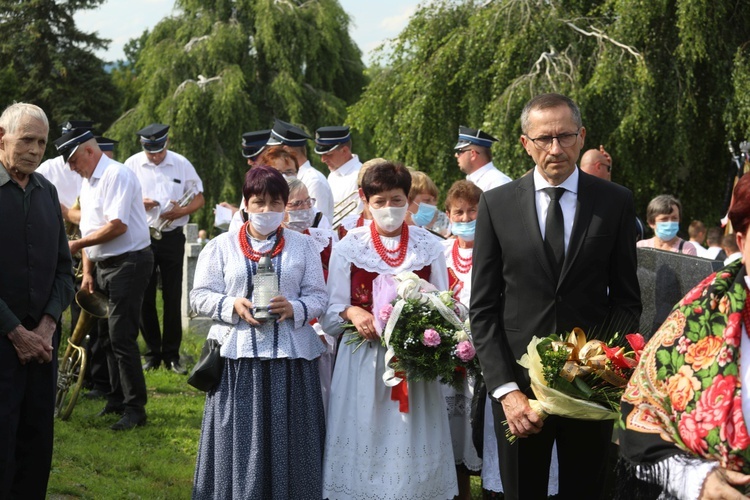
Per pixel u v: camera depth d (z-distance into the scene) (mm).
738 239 2559
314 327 5238
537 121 3756
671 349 2539
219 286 4723
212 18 26172
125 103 37219
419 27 16234
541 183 3848
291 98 24703
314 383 4664
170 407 7379
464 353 4352
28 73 37938
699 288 2572
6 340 4348
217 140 23719
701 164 14797
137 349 6785
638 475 2600
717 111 14000
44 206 4633
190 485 5562
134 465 5863
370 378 4562
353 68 27938
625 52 14023
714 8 13602
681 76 13883
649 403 2596
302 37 25547
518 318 3814
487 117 14094
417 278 4547
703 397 2439
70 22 38781
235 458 4477
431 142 15703
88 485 5379
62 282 4734
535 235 3785
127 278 6672
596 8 15047
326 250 5250
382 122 16672
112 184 6645
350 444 4551
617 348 3484
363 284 4688
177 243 8750
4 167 4508
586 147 13922
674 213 6918
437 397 4656
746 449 2375
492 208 3912
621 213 3799
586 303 3762
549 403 3539
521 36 14414
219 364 4574
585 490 3885
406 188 4691
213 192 23609
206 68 24781
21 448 4527
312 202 5543
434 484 4559
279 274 4668
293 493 4512
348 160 7898
